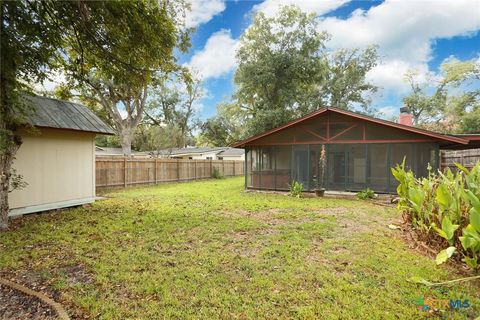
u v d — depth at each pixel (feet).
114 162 42.24
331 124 34.76
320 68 58.90
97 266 10.97
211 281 9.68
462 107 69.51
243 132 62.23
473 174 11.53
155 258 11.81
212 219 19.25
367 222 18.56
